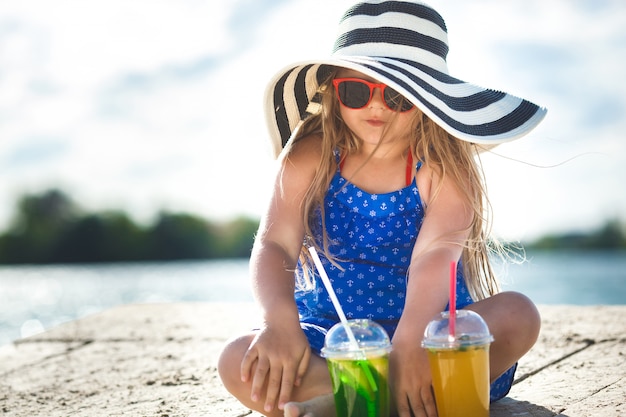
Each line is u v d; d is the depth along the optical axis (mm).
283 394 2213
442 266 2398
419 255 2488
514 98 2551
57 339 4250
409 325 2266
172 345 3926
